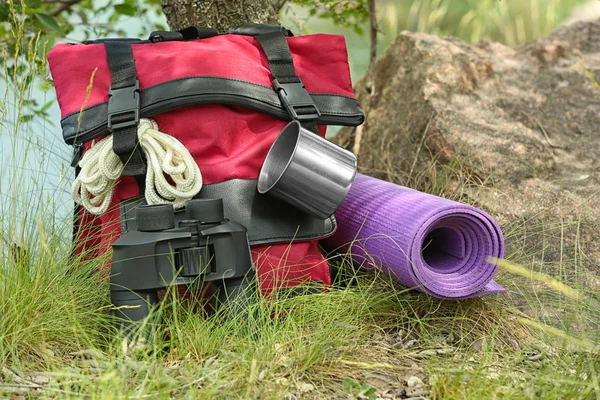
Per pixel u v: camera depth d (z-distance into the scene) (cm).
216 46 236
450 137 314
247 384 179
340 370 198
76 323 197
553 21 681
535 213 283
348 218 246
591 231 270
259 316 207
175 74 223
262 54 244
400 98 351
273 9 308
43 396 172
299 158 212
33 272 210
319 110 239
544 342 217
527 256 255
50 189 235
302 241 225
